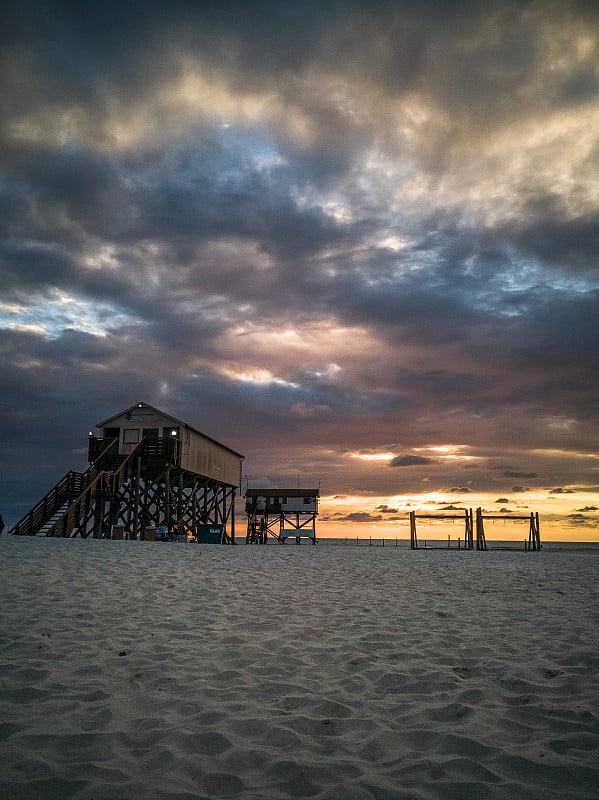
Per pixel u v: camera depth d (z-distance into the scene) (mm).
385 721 4391
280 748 3879
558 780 3418
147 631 7148
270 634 7227
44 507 27203
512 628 7852
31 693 4766
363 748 3879
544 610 9422
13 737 3865
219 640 6828
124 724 4191
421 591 11609
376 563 18500
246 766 3590
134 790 3205
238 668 5738
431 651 6508
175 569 13594
